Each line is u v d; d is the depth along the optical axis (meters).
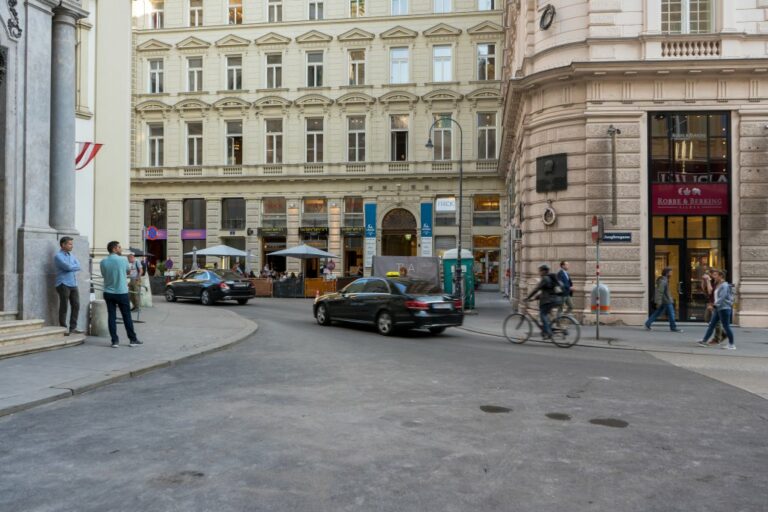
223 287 24.89
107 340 12.02
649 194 17.22
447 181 37.56
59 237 12.04
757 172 16.81
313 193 38.75
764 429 6.36
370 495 4.40
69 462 5.09
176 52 40.31
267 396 7.64
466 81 37.38
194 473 4.83
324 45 38.78
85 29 18.30
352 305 15.84
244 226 39.81
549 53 18.23
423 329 16.66
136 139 40.66
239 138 40.00
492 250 37.41
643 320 16.88
